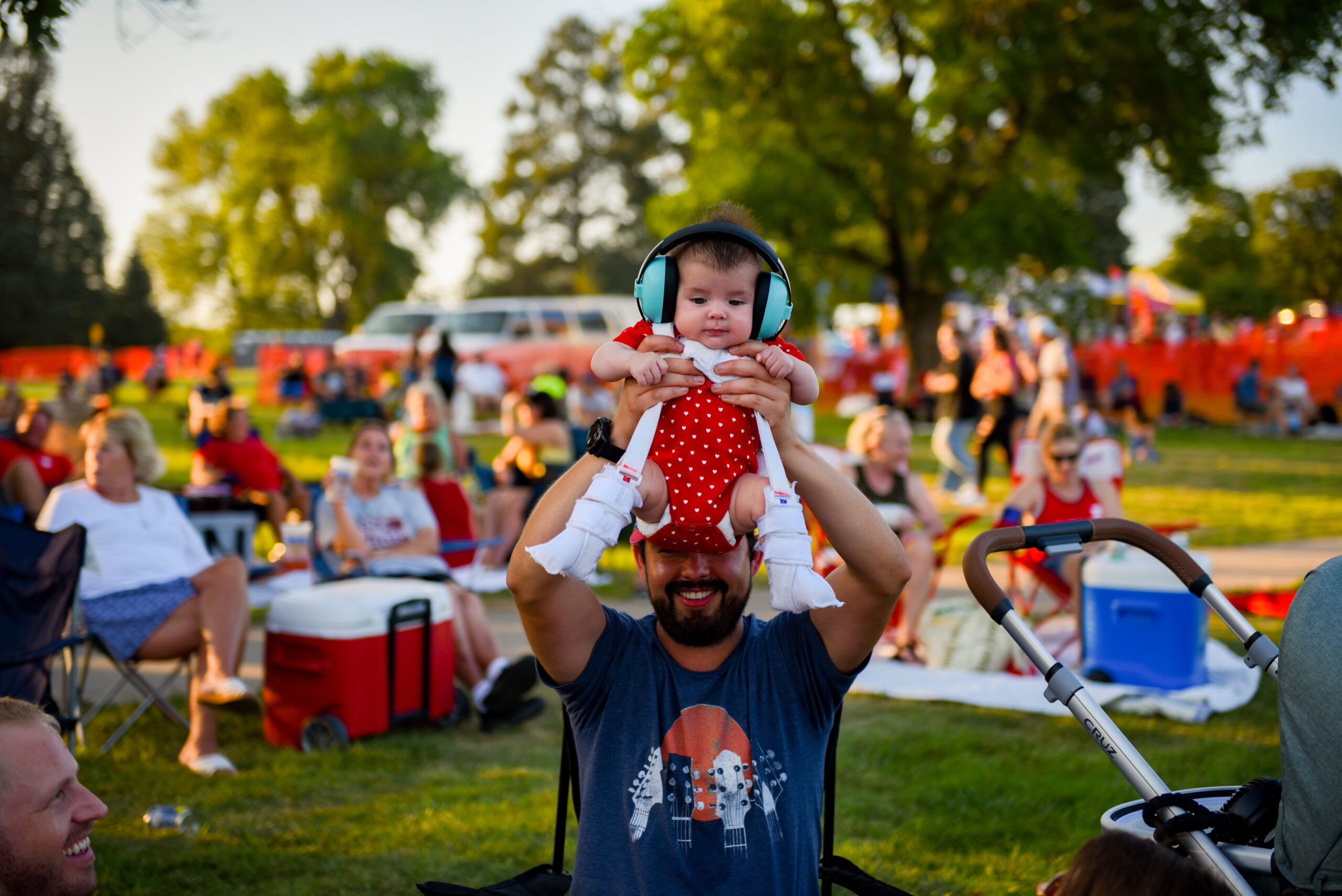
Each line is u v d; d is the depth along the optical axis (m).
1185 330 32.41
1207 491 14.92
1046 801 4.49
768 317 2.14
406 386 23.44
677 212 26.70
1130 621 6.07
